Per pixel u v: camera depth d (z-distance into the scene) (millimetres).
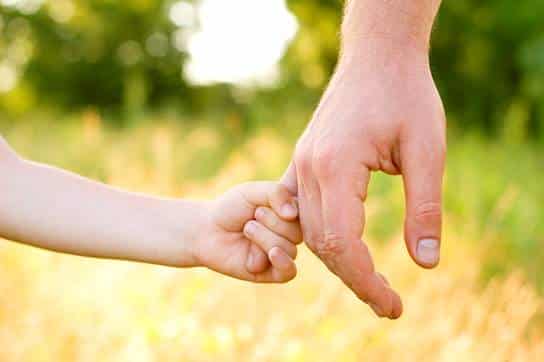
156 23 18500
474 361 2240
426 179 1228
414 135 1229
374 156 1238
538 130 9914
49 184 1501
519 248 3885
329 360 2139
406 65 1265
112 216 1502
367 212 3977
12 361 2066
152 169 4336
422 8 1286
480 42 12008
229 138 6934
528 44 10234
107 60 18328
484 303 2666
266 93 8547
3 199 1470
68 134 6363
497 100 11789
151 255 1496
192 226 1509
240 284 2543
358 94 1252
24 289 2477
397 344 2289
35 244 1489
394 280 3004
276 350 2088
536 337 2467
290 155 5594
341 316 2418
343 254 1239
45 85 17984
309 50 11727
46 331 2180
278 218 1407
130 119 6879
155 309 2318
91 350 2092
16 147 6055
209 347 2066
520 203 4461
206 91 12961
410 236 1243
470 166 5578
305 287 2600
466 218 4348
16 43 17891
